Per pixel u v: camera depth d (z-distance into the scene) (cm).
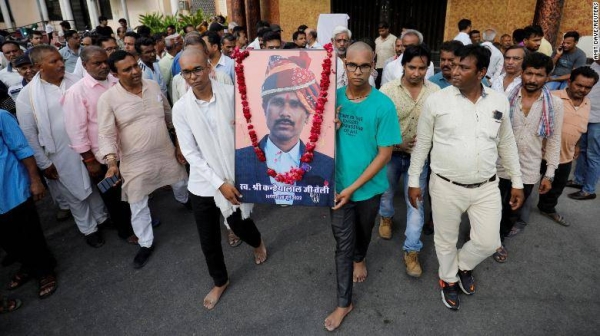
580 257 331
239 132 242
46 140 335
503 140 253
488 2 809
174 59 513
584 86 333
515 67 330
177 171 361
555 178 370
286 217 415
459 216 263
